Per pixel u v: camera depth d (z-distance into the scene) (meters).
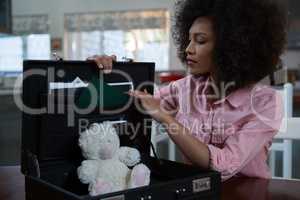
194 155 0.79
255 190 0.80
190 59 0.90
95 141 0.68
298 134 1.23
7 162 2.92
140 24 5.96
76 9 6.21
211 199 0.67
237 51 0.84
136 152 0.73
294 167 2.54
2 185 0.84
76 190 0.71
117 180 0.66
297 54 4.66
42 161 0.70
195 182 0.65
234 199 0.74
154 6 5.86
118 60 0.80
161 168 0.78
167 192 0.61
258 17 0.84
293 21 4.47
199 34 0.86
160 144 2.04
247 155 0.83
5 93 3.25
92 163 0.67
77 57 6.26
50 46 5.30
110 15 6.09
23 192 0.79
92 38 6.22
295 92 3.14
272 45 0.87
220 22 0.84
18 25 6.34
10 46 4.37
